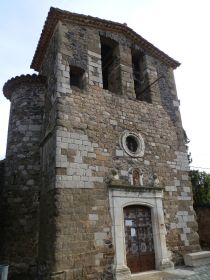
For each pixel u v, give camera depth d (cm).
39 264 851
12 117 1141
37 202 974
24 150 1054
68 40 1061
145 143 1090
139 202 960
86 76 1039
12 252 910
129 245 908
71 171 854
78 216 814
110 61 1288
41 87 1166
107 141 979
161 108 1228
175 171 1131
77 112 949
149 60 1313
